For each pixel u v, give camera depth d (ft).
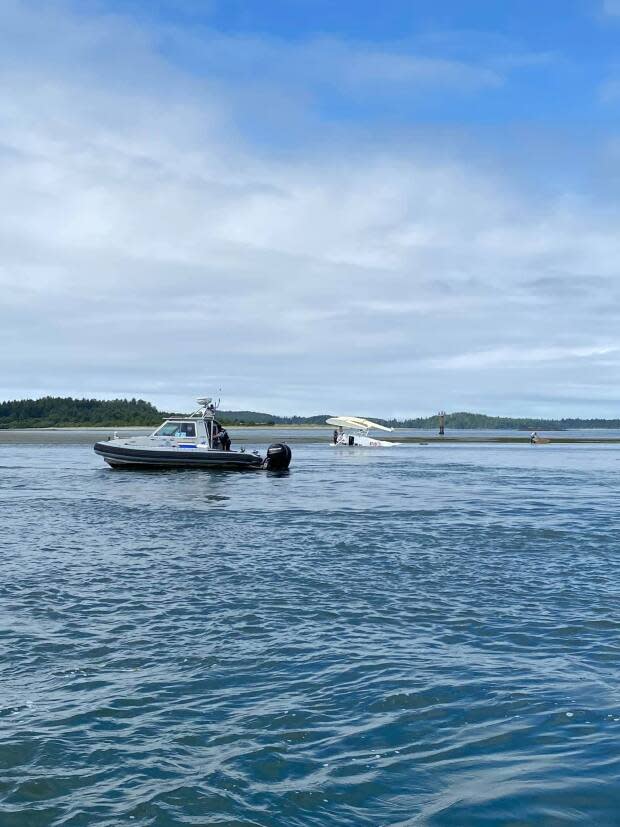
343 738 18.66
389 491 89.56
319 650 25.62
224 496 81.66
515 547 47.34
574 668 23.71
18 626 28.30
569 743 18.07
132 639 26.81
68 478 106.32
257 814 15.07
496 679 22.70
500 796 15.49
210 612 30.45
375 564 41.01
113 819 14.93
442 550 45.98
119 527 56.08
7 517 62.13
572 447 294.25
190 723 19.63
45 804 15.51
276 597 33.04
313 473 122.62
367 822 14.67
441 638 27.07
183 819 14.92
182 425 120.67
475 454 215.72
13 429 594.24
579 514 65.92
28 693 21.70
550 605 31.81
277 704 20.88
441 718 19.80
